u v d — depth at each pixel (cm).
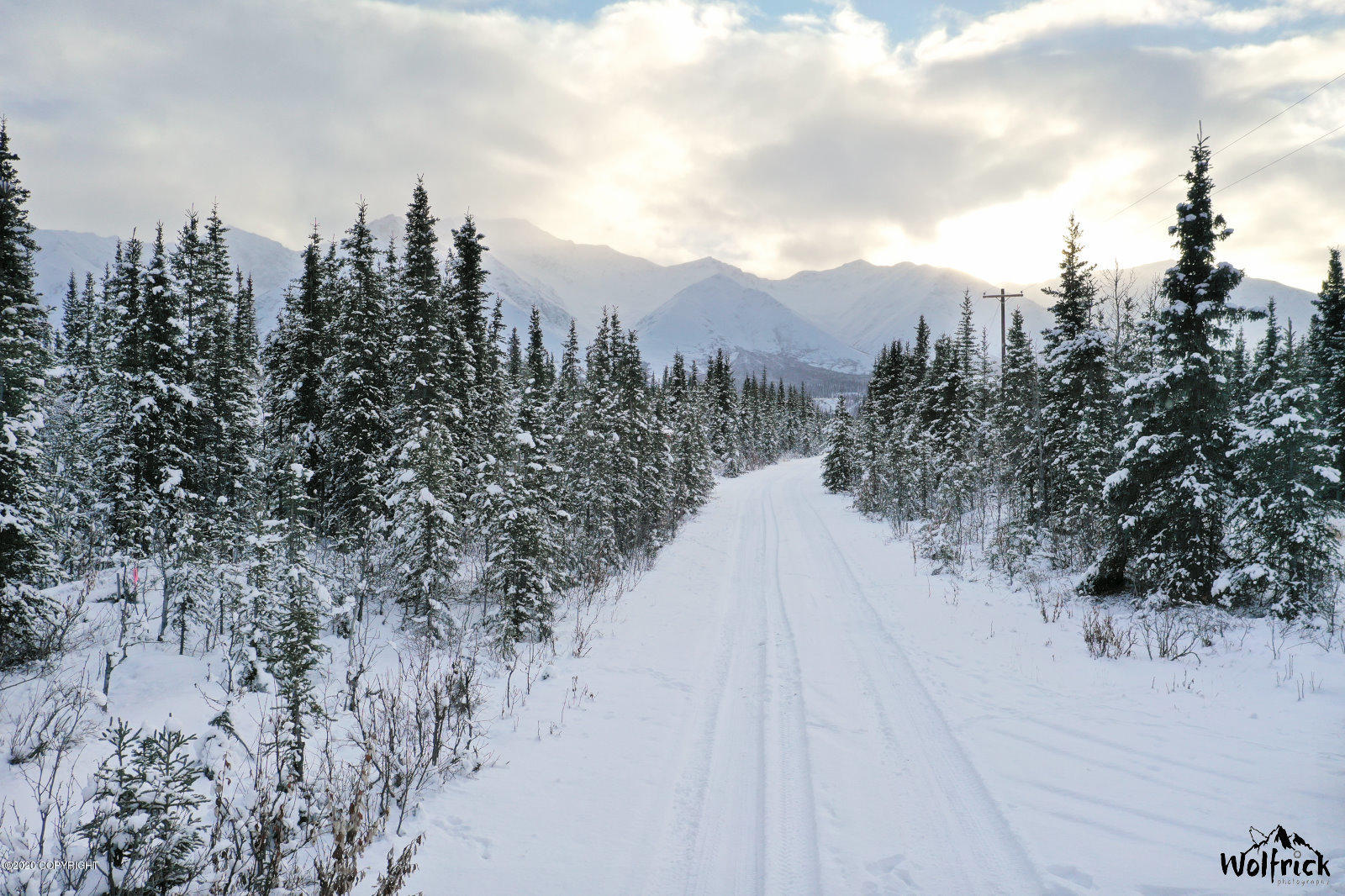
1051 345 2220
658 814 655
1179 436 1339
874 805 650
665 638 1327
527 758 779
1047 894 500
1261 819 575
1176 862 524
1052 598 1467
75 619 1389
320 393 2336
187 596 1355
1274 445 1212
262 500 1247
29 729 867
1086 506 1933
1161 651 1038
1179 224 1374
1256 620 1162
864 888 521
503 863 564
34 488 1420
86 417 2258
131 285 2000
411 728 850
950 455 3281
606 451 2352
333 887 490
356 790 607
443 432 1775
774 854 577
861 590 1677
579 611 1580
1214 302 1335
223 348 2384
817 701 940
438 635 1459
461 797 683
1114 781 663
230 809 603
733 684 1039
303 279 2520
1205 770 669
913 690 967
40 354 1538
